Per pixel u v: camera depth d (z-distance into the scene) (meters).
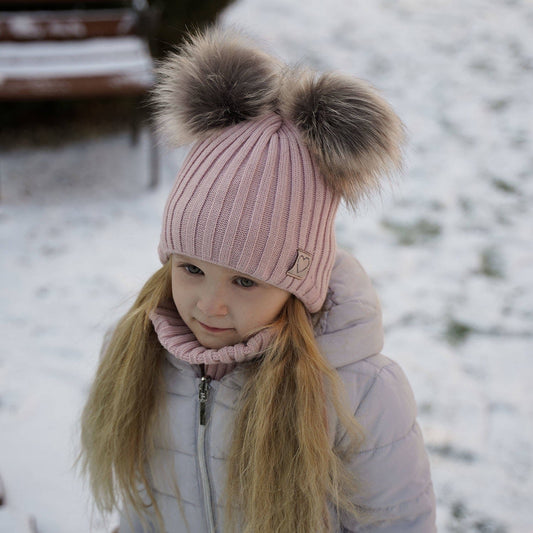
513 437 2.28
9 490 1.97
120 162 3.88
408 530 1.07
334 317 1.04
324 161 0.93
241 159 0.93
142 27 3.64
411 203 3.67
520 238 3.41
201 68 0.98
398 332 2.76
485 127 4.44
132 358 1.16
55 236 3.24
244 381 1.07
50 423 2.24
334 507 1.13
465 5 6.50
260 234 0.92
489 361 2.62
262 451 1.02
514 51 5.52
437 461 2.18
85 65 3.49
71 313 2.76
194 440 1.11
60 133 4.11
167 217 0.99
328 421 1.03
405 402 1.06
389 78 5.02
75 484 2.00
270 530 1.05
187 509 1.16
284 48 5.28
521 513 2.02
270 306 0.99
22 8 3.84
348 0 6.51
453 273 3.14
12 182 3.63
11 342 2.60
